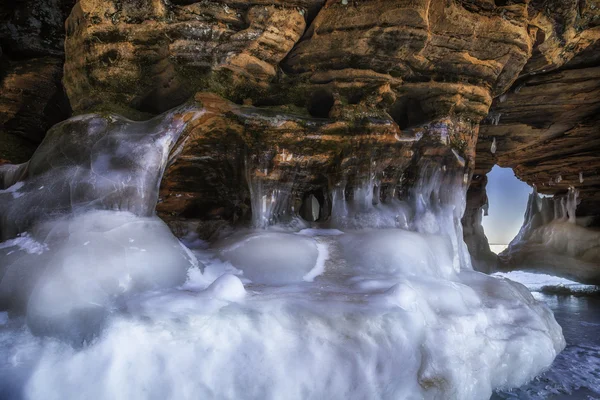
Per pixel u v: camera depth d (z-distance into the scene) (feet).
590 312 22.72
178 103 14.03
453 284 13.02
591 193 34.30
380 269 12.87
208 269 11.82
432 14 13.83
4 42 17.93
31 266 9.19
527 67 18.85
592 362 14.26
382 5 13.25
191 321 8.48
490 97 16.70
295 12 13.07
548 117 25.46
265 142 13.99
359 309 9.63
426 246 13.83
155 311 8.50
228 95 13.64
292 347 8.98
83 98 13.58
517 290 15.31
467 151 16.58
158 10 12.08
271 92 14.35
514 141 28.48
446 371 9.99
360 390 9.07
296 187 15.70
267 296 9.98
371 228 14.85
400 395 9.43
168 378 8.09
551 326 14.90
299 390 8.73
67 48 13.64
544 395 11.75
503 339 11.99
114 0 12.12
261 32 12.75
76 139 11.78
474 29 14.39
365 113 14.62
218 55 12.72
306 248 13.01
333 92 14.53
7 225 10.92
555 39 17.25
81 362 7.78
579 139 28.35
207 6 12.36
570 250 34.94
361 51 13.93
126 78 13.04
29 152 19.58
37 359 7.73
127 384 7.86
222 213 16.53
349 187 15.35
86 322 8.17
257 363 8.67
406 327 9.70
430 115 15.99
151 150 11.90
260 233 13.55
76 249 9.27
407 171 16.35
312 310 9.45
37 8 17.71
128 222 10.74
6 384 7.42
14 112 18.72
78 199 10.97
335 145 14.73
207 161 14.89
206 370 8.35
